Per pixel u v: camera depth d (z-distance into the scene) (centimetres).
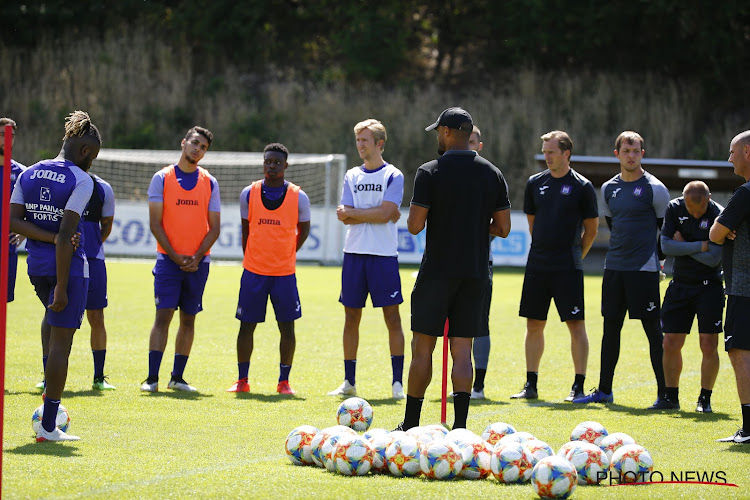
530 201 2944
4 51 13675
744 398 2142
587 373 3416
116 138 12900
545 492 1567
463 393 2088
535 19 13675
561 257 2822
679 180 9650
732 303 2180
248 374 3030
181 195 2819
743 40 13588
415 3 14688
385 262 2836
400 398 2773
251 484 1639
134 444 1988
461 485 1656
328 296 6197
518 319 5181
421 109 13225
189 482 1645
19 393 2639
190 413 2398
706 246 2577
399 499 1548
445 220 2070
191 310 2838
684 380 3250
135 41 14088
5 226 1564
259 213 2844
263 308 2836
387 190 2847
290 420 2336
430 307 2073
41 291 2200
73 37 14238
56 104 13212
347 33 13988
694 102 13338
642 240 2731
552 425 2334
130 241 9500
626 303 2767
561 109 13200
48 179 2000
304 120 13175
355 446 1734
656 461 1917
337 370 3347
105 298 2734
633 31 13812
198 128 2847
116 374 3084
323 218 9581
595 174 9606
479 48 14625
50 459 1806
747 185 2164
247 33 14150
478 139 2711
